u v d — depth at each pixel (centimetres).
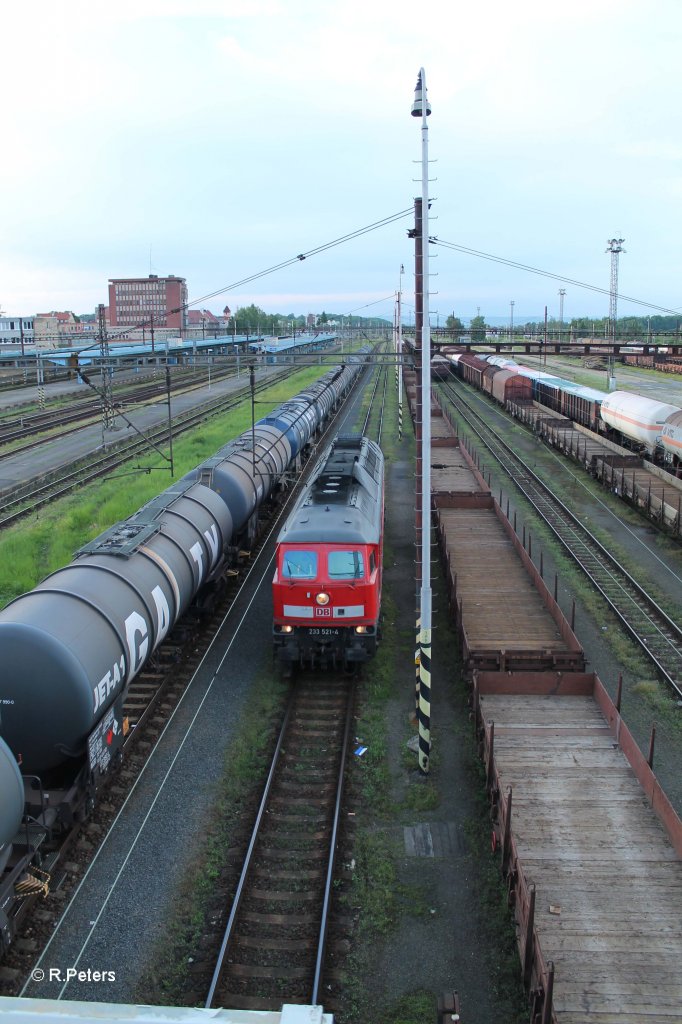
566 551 2539
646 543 2639
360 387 8150
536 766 1208
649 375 8944
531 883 948
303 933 996
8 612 1152
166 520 1694
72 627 1147
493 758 1160
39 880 1025
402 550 2594
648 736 1445
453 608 1872
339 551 1638
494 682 1430
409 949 974
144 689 1616
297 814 1233
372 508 1908
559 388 5381
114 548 1438
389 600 2142
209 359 2341
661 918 915
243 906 1039
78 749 1134
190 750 1405
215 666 1748
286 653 1656
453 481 3188
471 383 8062
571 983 827
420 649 1326
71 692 1089
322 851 1147
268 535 2731
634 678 1686
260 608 2098
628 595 2156
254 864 1118
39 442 4453
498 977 929
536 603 1869
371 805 1256
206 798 1272
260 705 1576
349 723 1496
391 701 1597
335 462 2109
